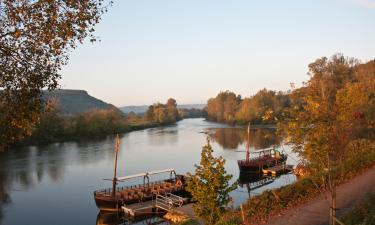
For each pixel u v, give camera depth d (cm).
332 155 1395
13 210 3666
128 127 14212
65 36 1074
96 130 11894
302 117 1351
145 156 7262
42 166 6031
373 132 2652
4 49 1084
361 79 7450
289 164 6038
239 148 8288
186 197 4050
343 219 1761
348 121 1440
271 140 9694
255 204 2195
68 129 10844
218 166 2102
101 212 3619
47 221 3325
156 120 17738
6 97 1118
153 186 4147
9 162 6419
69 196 4212
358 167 2939
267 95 14862
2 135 1148
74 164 6262
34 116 1170
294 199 2245
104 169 5838
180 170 5772
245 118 15125
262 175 5366
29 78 1118
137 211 3416
